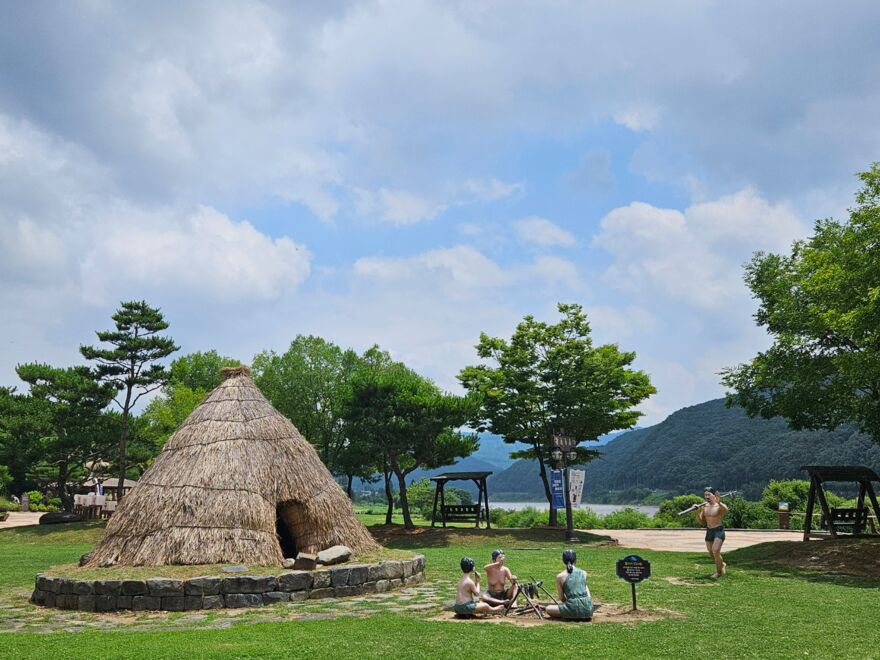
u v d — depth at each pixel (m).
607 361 31.72
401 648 8.14
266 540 13.65
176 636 9.02
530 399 31.92
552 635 8.93
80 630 9.92
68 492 51.91
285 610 11.42
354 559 14.14
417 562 14.85
